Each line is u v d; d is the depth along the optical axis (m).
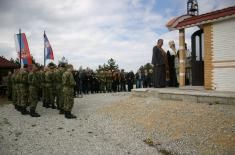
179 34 15.28
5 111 15.35
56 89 15.48
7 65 25.42
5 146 8.77
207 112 10.48
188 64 16.44
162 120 10.85
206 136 8.86
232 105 10.89
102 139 9.62
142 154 8.22
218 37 13.23
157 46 16.20
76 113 14.06
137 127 10.82
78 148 8.66
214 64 13.40
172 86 17.05
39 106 16.80
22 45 22.05
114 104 15.05
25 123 11.95
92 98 19.47
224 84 13.06
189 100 12.40
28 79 13.72
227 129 8.93
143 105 13.33
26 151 8.33
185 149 8.36
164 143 9.01
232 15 12.47
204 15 13.62
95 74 25.42
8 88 20.69
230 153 7.75
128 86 27.12
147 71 27.02
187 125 9.86
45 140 9.43
